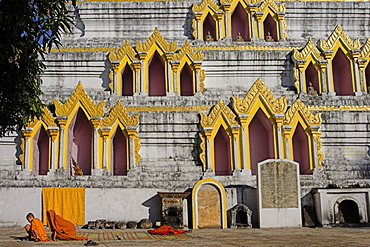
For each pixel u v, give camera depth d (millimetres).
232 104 23203
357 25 27406
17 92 12883
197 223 19609
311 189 20688
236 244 12758
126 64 24672
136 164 22516
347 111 23641
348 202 20047
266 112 23109
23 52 12414
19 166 22172
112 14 26453
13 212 20484
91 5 26312
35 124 22469
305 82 24812
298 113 23094
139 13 26516
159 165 22812
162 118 23172
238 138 22734
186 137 23141
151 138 23203
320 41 24906
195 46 25469
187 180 21672
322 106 23719
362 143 23641
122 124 22688
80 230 19031
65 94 24172
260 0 26688
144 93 24188
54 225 15336
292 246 11992
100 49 25188
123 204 20688
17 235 17219
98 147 22406
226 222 19781
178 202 19719
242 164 22391
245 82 25422
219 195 20016
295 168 20141
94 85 25031
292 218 19734
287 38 26859
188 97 24172
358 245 12055
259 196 19797
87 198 20672
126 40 24750
